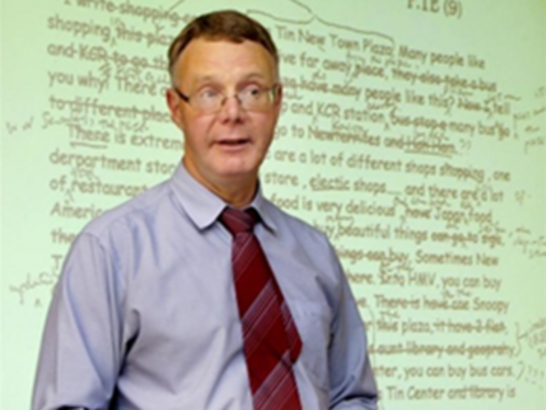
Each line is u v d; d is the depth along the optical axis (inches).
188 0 124.1
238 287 65.1
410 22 141.8
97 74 116.6
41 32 113.9
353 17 137.1
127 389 62.4
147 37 120.5
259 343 64.0
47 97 113.2
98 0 117.9
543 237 147.2
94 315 61.6
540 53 152.0
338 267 76.9
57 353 61.2
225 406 61.2
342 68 135.0
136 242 63.8
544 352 143.9
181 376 61.8
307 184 130.0
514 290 143.6
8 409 105.7
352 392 76.1
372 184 135.0
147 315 61.7
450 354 137.0
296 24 132.4
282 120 129.4
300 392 65.2
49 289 109.9
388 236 135.2
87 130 115.0
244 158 64.7
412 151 138.8
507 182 145.9
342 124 133.7
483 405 138.2
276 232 71.4
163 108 120.1
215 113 63.9
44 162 112.0
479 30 147.6
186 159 68.4
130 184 116.7
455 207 141.1
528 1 152.5
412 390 133.6
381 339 132.6
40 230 110.7
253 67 64.6
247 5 128.9
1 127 110.1
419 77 141.3
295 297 69.0
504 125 147.1
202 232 66.3
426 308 136.4
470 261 141.0
